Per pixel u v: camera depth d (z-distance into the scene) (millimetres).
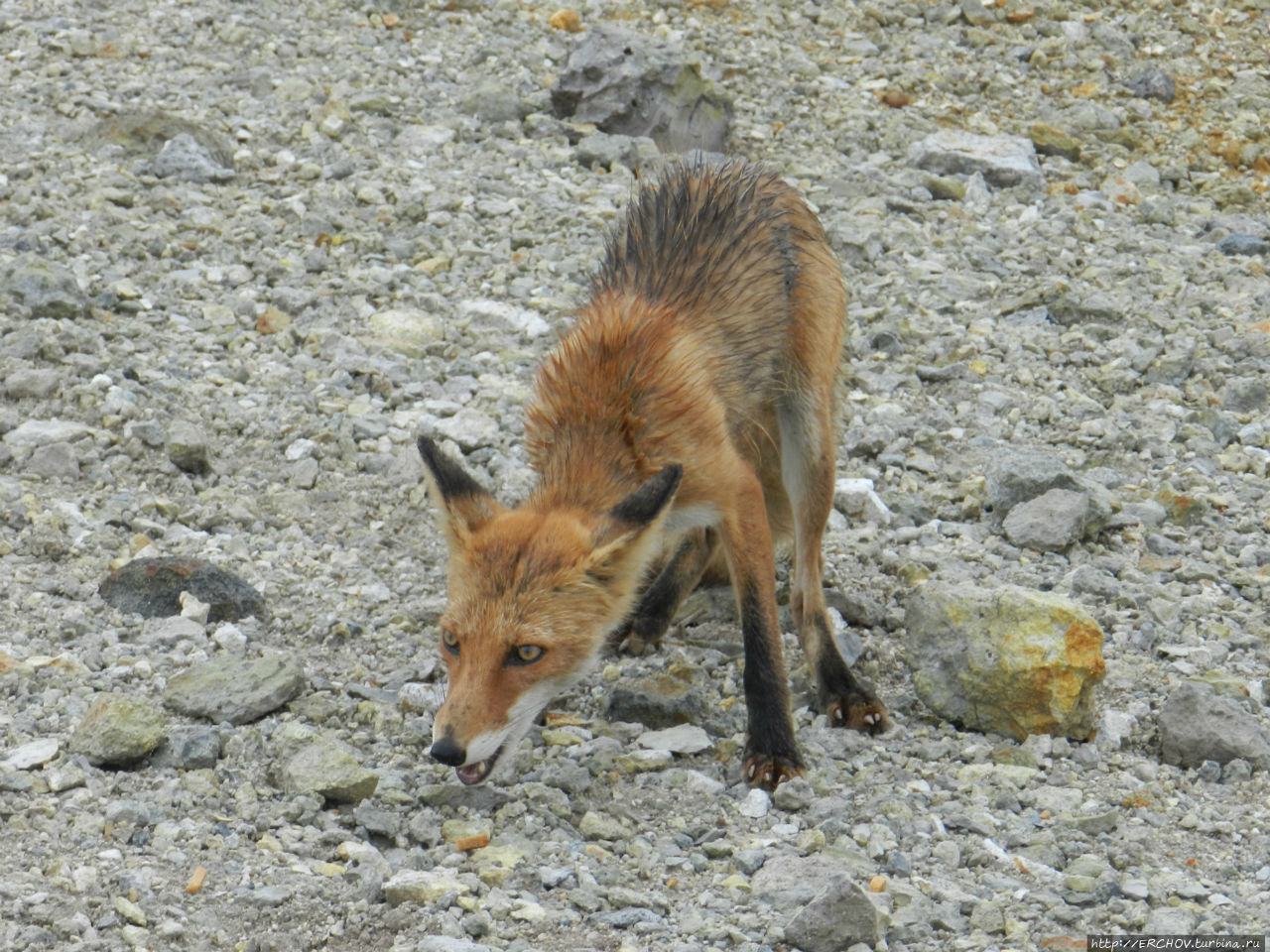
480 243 22812
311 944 9562
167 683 12641
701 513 12375
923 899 10297
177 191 22797
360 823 11062
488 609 10703
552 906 10172
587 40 27609
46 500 15625
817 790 11977
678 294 13359
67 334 18344
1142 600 15375
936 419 19469
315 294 20766
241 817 10977
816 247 15188
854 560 16391
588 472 11875
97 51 27203
